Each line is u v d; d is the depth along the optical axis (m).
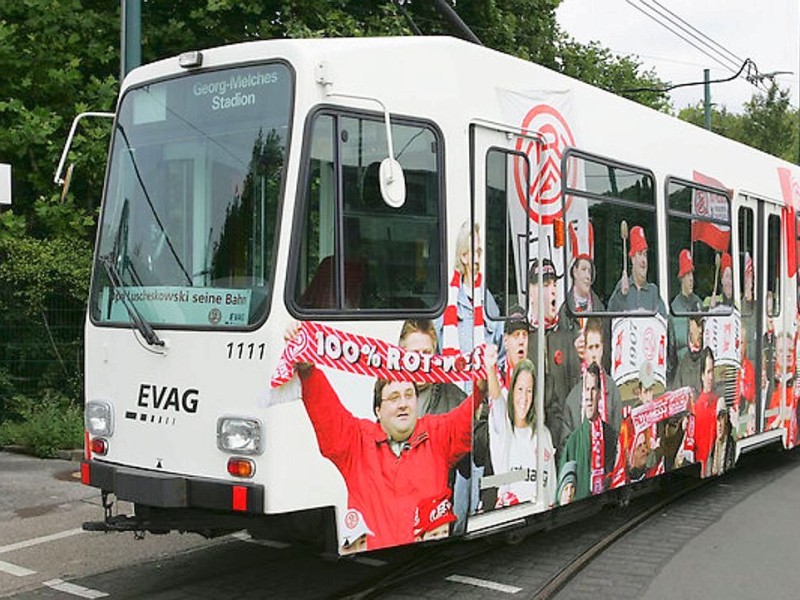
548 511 6.92
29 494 8.84
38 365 11.76
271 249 5.15
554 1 16.80
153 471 5.40
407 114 5.66
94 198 12.77
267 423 4.98
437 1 8.78
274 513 4.95
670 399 8.27
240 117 5.45
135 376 5.55
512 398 6.28
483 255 6.08
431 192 5.77
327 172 5.29
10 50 12.23
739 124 41.72
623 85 21.34
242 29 13.32
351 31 12.91
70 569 6.66
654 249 8.12
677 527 8.12
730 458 9.41
